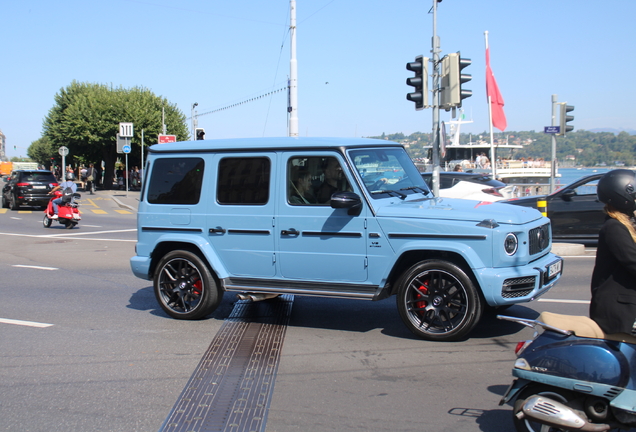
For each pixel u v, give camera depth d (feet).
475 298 17.52
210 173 20.99
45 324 21.58
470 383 15.08
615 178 10.71
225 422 12.98
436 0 43.45
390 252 18.35
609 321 10.71
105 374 16.14
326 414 13.32
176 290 21.95
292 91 58.49
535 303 23.59
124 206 89.76
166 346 18.70
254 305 24.36
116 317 22.57
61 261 36.70
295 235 19.57
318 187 19.35
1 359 17.51
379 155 20.40
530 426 10.96
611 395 10.32
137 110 145.18
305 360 17.12
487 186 46.03
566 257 35.81
